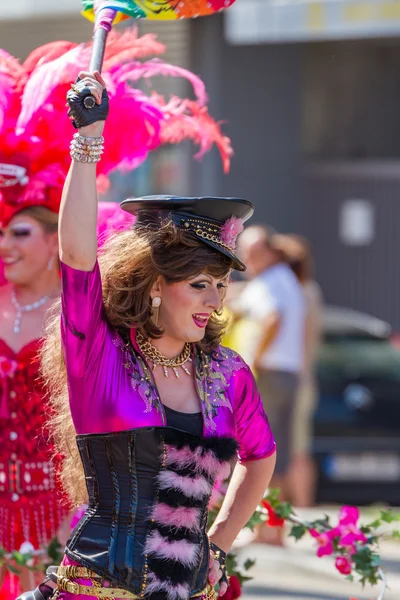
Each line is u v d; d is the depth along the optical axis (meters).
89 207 5.58
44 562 8.08
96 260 5.70
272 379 15.05
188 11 6.53
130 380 5.75
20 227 7.96
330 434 17.62
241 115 28.25
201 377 6.03
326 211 31.47
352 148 31.19
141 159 8.09
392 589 12.20
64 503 7.78
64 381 6.27
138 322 5.83
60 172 8.01
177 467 5.62
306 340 15.53
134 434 5.61
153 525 5.59
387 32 21.08
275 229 28.91
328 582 12.51
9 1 25.80
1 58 8.20
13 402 7.93
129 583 5.53
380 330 21.25
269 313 14.95
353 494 17.52
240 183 28.44
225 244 5.91
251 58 28.06
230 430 5.98
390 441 17.62
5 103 8.01
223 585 6.37
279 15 21.75
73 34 25.92
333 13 21.31
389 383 18.44
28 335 7.98
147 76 8.02
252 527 8.48
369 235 31.52
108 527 5.63
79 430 5.76
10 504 8.02
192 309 5.85
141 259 5.83
